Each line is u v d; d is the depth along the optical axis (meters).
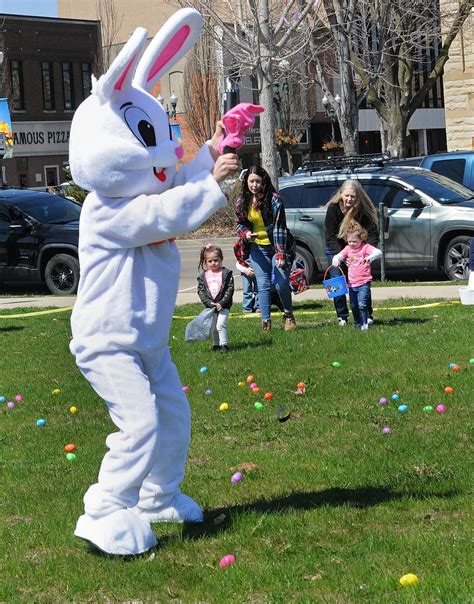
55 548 6.26
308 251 20.17
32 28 62.53
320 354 11.95
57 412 10.13
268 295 13.88
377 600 5.09
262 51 24.27
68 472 7.95
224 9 32.44
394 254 19.62
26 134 62.62
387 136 40.94
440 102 81.62
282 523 6.37
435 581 5.25
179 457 6.32
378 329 13.40
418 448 7.90
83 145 5.77
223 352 12.50
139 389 5.83
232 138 5.96
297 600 5.20
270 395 10.00
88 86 66.00
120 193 5.79
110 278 5.86
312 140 68.06
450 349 11.68
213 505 6.92
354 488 7.05
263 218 13.66
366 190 20.08
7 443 8.99
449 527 6.18
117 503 5.94
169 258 6.01
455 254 19.19
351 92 36.72
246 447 8.39
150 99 5.95
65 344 14.30
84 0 73.50
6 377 12.05
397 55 37.31
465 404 9.25
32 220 22.41
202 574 5.68
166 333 6.02
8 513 7.06
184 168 5.99
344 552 5.83
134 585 5.61
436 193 19.69
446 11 38.97
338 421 9.01
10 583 5.77
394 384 10.17
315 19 32.75
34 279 22.38
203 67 51.31
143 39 5.60
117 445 5.87
